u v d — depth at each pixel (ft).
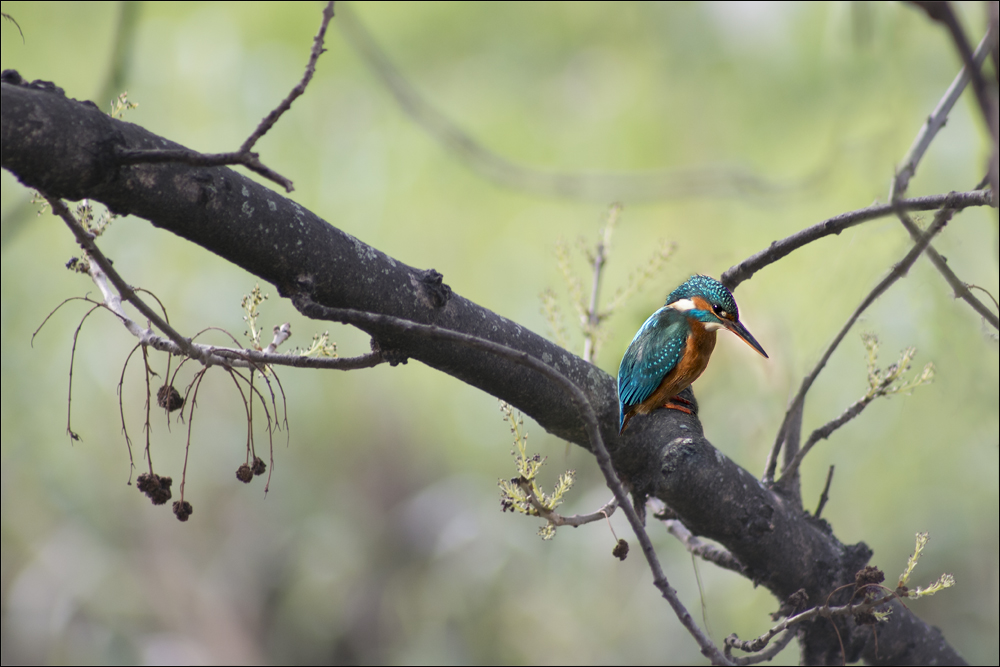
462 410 52.80
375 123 43.52
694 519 13.61
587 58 43.88
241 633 60.85
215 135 41.73
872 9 24.64
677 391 13.65
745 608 41.45
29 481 51.42
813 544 14.19
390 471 60.54
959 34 7.75
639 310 20.25
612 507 11.82
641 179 33.63
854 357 28.53
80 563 56.29
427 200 44.73
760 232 35.88
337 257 11.10
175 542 59.16
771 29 38.22
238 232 10.50
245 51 41.60
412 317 11.70
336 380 55.42
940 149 29.43
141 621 59.36
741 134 40.04
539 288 42.93
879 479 35.17
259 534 60.85
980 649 38.22
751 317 24.32
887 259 19.34
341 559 61.93
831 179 32.27
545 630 50.72
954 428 30.30
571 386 9.89
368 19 41.86
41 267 45.16
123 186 9.75
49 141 9.18
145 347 10.94
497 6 43.60
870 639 14.48
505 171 33.09
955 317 18.53
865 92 31.01
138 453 52.60
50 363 46.68
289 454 58.23
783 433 14.82
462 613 54.39
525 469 11.32
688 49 41.16
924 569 38.91
